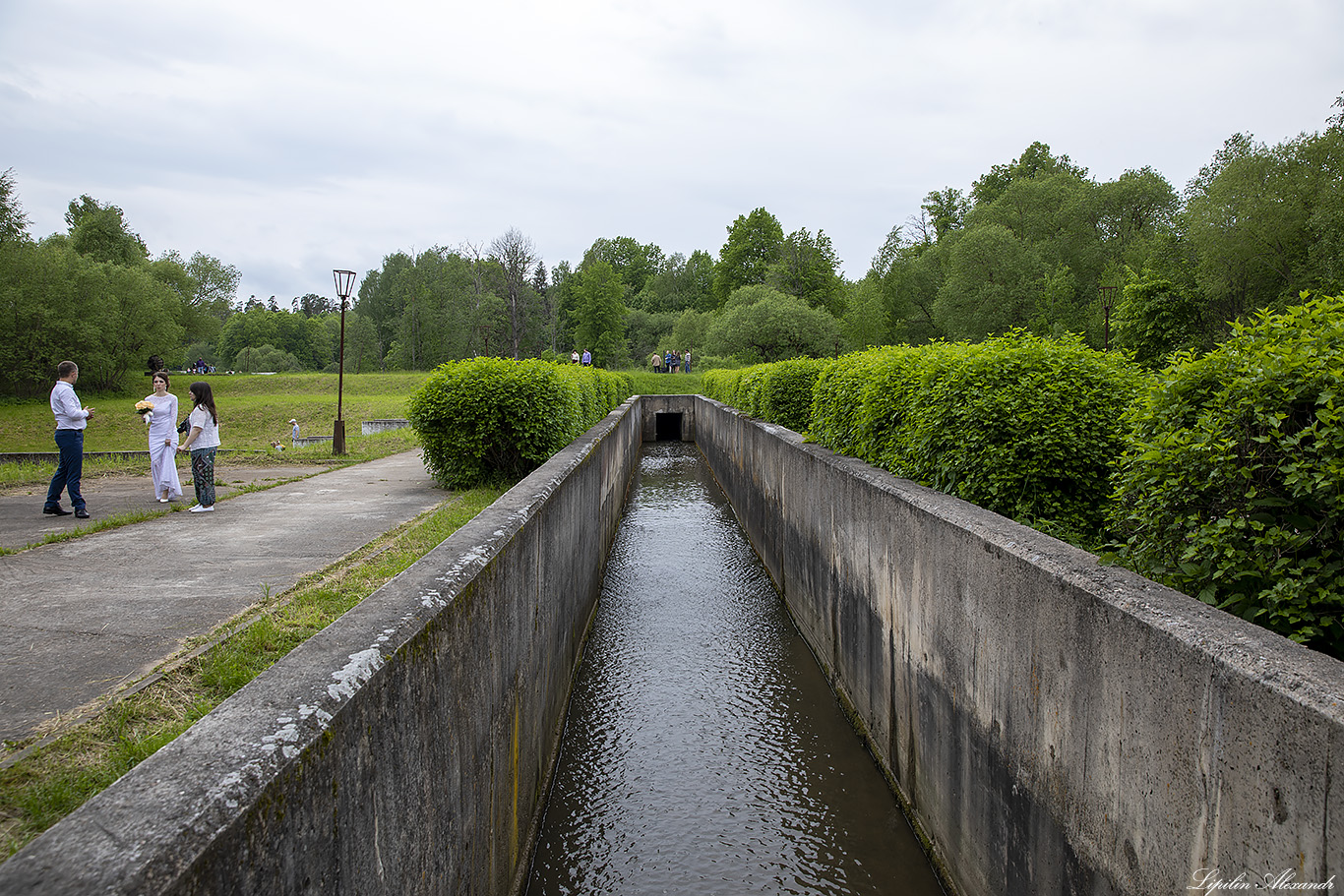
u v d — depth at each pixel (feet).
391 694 7.29
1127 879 8.21
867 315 170.91
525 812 13.94
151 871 4.09
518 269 208.95
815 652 24.20
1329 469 7.84
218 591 15.80
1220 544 8.93
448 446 32.09
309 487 33.24
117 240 195.83
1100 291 141.59
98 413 104.32
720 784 16.49
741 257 235.20
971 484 15.30
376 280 331.16
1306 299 9.59
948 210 229.66
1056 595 9.60
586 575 26.40
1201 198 109.40
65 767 8.56
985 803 11.75
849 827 14.97
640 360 262.06
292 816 5.44
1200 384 10.12
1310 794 5.82
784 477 29.94
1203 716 7.01
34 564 18.26
